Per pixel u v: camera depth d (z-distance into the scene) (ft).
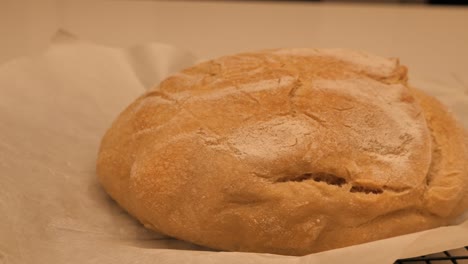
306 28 3.10
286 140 1.58
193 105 1.68
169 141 1.64
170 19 3.21
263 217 1.55
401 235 1.58
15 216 1.65
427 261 1.58
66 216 1.70
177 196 1.60
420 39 2.92
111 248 1.58
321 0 4.35
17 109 2.03
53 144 1.95
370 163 1.59
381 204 1.56
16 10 3.16
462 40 2.91
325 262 1.46
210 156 1.59
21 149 1.89
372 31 3.05
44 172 1.83
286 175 1.57
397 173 1.58
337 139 1.59
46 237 1.63
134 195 1.65
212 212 1.57
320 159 1.57
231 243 1.59
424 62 2.60
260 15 3.34
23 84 2.12
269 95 1.65
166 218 1.61
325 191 1.55
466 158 1.72
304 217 1.55
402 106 1.69
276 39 2.89
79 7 3.31
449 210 1.63
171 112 1.70
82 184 1.82
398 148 1.62
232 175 1.56
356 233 1.57
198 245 1.65
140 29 3.00
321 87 1.68
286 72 1.72
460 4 3.93
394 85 1.74
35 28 2.87
